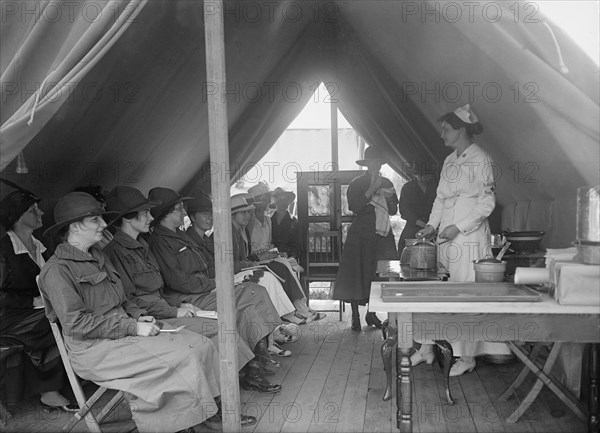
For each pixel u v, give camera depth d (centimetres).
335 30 621
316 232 682
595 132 303
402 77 506
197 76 438
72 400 369
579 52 298
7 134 296
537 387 315
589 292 257
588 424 297
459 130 402
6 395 351
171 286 409
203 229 484
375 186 574
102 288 320
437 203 424
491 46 314
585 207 290
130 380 289
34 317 343
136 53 363
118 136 429
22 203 360
